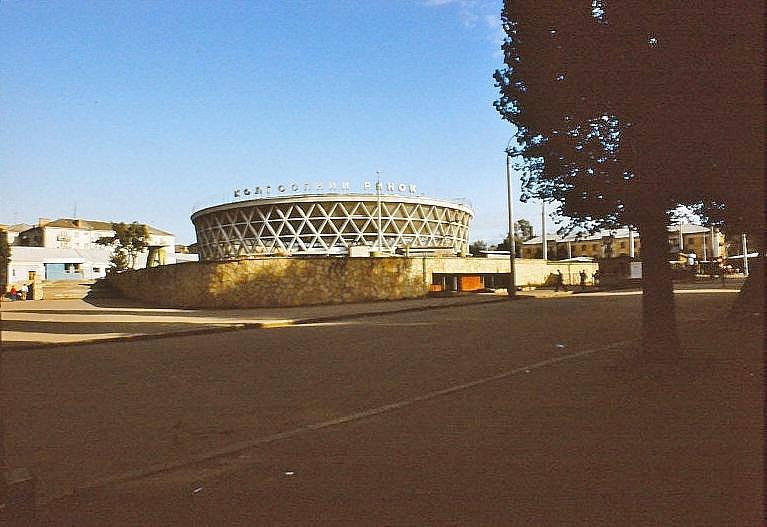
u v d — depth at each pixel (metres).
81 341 14.79
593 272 45.34
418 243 81.81
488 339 13.15
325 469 4.73
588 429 5.48
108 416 6.87
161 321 20.66
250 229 79.88
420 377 8.80
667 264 7.94
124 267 55.12
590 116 6.85
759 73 5.22
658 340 7.88
